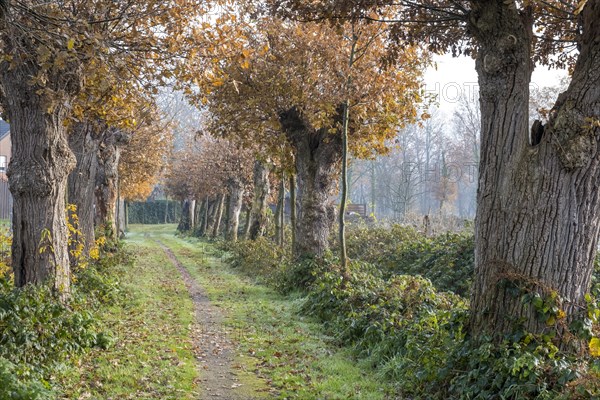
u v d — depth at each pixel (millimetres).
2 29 8078
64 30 7551
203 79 9797
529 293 6355
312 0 9156
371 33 13438
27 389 5555
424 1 8508
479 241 7031
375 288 11828
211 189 36656
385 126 15812
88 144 15969
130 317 11773
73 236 15266
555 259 6359
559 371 5715
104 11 9258
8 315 7430
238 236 37062
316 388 7480
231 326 11758
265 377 8125
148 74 9914
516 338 6352
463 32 9047
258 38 15109
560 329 6320
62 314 8547
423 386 7109
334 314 11688
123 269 18312
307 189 16828
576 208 6305
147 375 7738
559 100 6363
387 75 14320
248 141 17281
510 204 6641
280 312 13383
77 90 9555
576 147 6086
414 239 21000
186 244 39094
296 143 16938
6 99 9484
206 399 7098
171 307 13602
